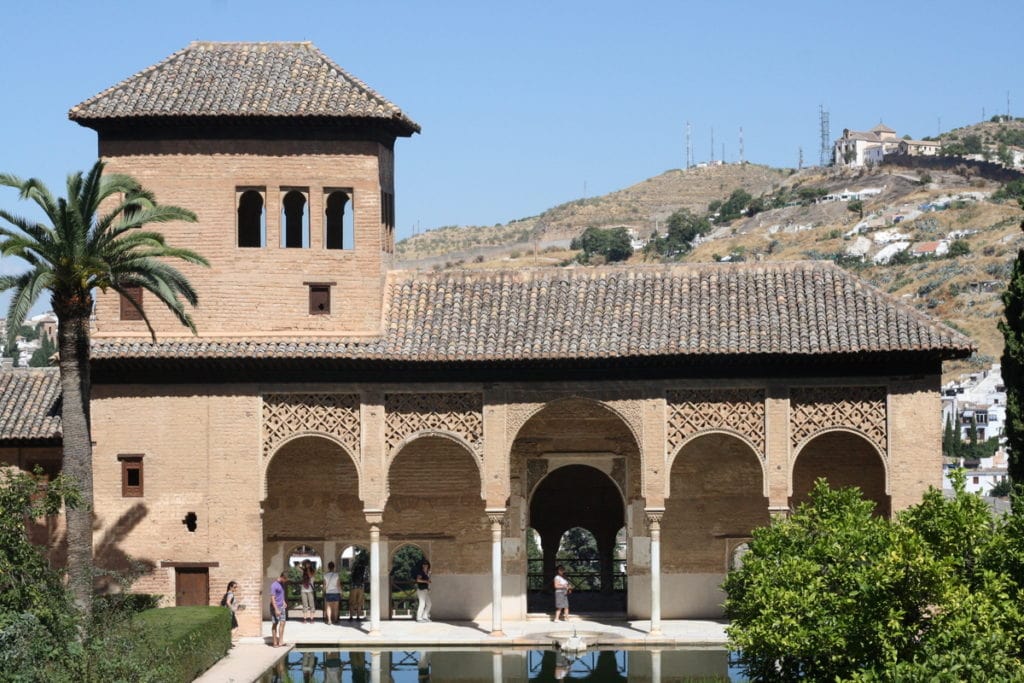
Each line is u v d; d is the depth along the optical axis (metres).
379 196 42.03
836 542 29.67
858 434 40.31
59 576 33.81
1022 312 39.69
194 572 41.00
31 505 34.94
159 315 41.41
